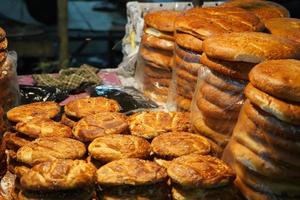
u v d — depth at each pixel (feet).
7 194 4.84
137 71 7.88
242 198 4.65
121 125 5.15
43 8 14.92
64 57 12.55
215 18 6.00
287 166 4.35
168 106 6.72
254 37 5.20
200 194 4.29
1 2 16.12
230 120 5.13
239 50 4.91
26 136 5.10
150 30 7.16
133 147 4.74
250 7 6.89
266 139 4.39
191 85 6.16
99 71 8.52
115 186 4.26
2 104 6.36
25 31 13.47
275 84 4.28
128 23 8.79
